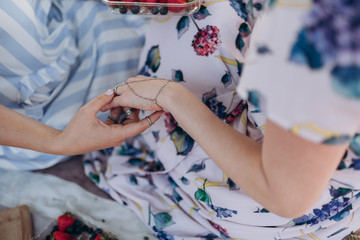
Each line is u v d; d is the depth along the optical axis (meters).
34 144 0.84
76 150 0.83
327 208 0.84
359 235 1.03
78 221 1.06
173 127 1.01
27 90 1.14
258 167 0.58
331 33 0.39
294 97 0.43
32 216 1.10
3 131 0.83
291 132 0.46
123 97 0.79
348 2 0.38
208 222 1.01
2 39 1.02
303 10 0.40
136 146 1.26
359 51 0.38
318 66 0.40
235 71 0.93
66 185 1.19
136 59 1.36
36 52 1.11
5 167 1.19
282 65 0.43
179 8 0.90
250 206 0.86
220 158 0.64
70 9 1.30
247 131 0.91
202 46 0.91
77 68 1.29
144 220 1.07
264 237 0.93
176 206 1.08
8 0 0.99
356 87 0.39
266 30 0.44
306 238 0.94
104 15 1.31
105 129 0.79
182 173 0.99
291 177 0.51
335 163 0.49
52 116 1.18
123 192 1.13
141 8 0.94
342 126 0.41
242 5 0.97
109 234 1.04
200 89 0.96
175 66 0.97
